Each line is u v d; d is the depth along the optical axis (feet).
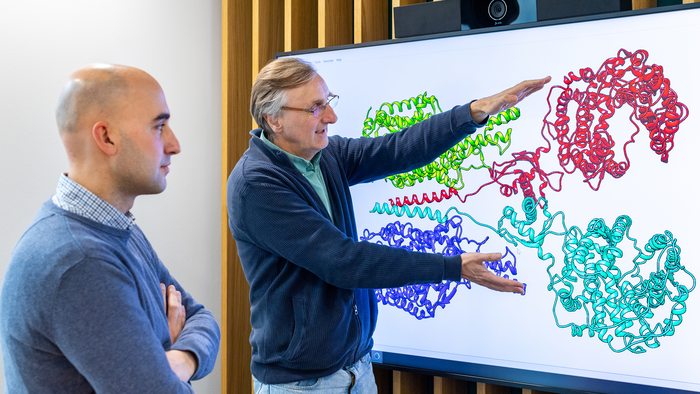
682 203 5.32
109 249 3.14
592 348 5.69
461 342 6.31
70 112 3.18
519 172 6.06
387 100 6.68
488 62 6.14
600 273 5.66
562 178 5.85
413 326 6.56
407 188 6.66
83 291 2.85
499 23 6.38
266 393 5.09
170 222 8.29
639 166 5.51
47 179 7.05
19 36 6.77
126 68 3.34
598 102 5.67
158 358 3.03
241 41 8.67
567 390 5.79
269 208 4.62
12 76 6.72
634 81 5.50
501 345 6.11
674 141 5.35
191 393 3.27
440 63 6.39
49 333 2.87
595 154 5.69
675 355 5.33
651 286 5.44
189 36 8.54
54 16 7.06
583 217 5.75
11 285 2.96
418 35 6.58
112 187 3.33
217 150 8.95
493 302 6.15
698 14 5.22
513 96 5.04
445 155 6.43
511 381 6.05
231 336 8.30
